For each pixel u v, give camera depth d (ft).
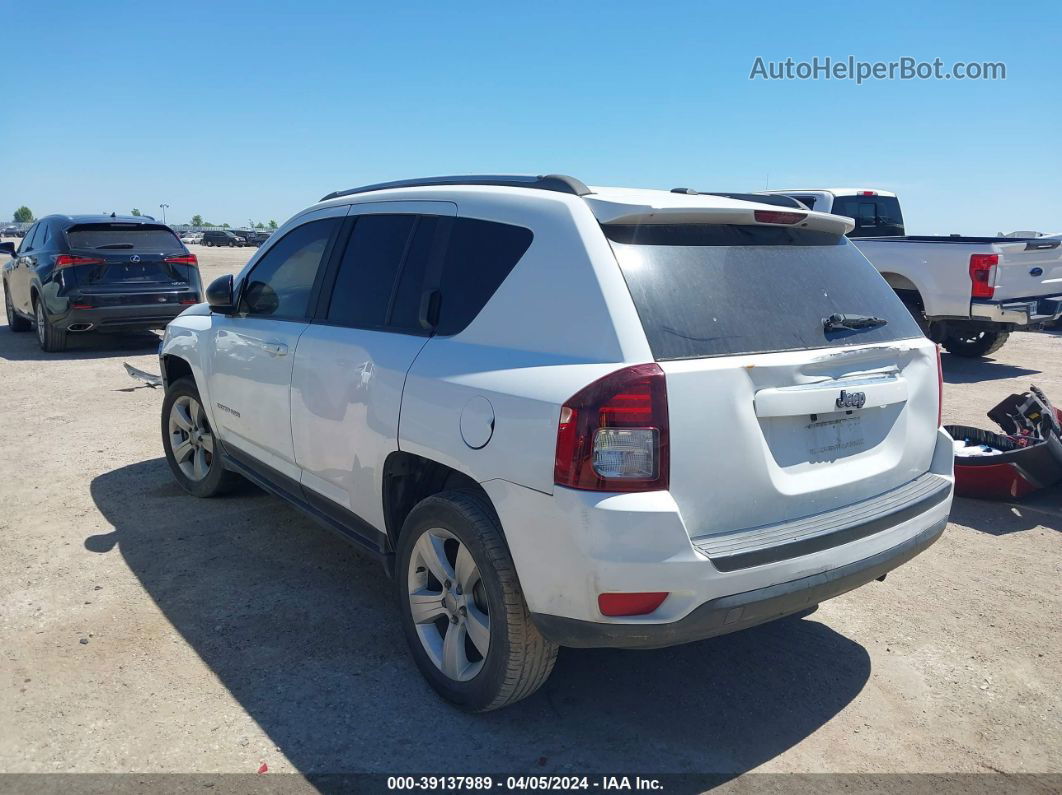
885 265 33.45
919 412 11.00
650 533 8.23
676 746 9.81
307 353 12.62
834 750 9.82
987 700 10.89
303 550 15.12
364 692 10.69
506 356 9.52
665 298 9.00
